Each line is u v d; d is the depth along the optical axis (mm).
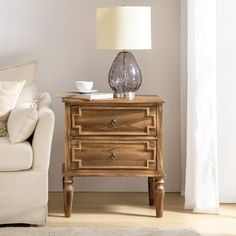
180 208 4578
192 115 4445
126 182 5055
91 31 4965
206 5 4352
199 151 4410
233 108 4621
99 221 4250
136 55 4984
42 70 4988
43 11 4945
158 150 4312
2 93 4438
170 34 4969
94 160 4324
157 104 4285
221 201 4711
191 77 4449
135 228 4066
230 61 4578
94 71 4996
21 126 4086
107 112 4289
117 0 4941
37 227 4090
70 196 4324
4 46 4957
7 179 4035
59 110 5020
